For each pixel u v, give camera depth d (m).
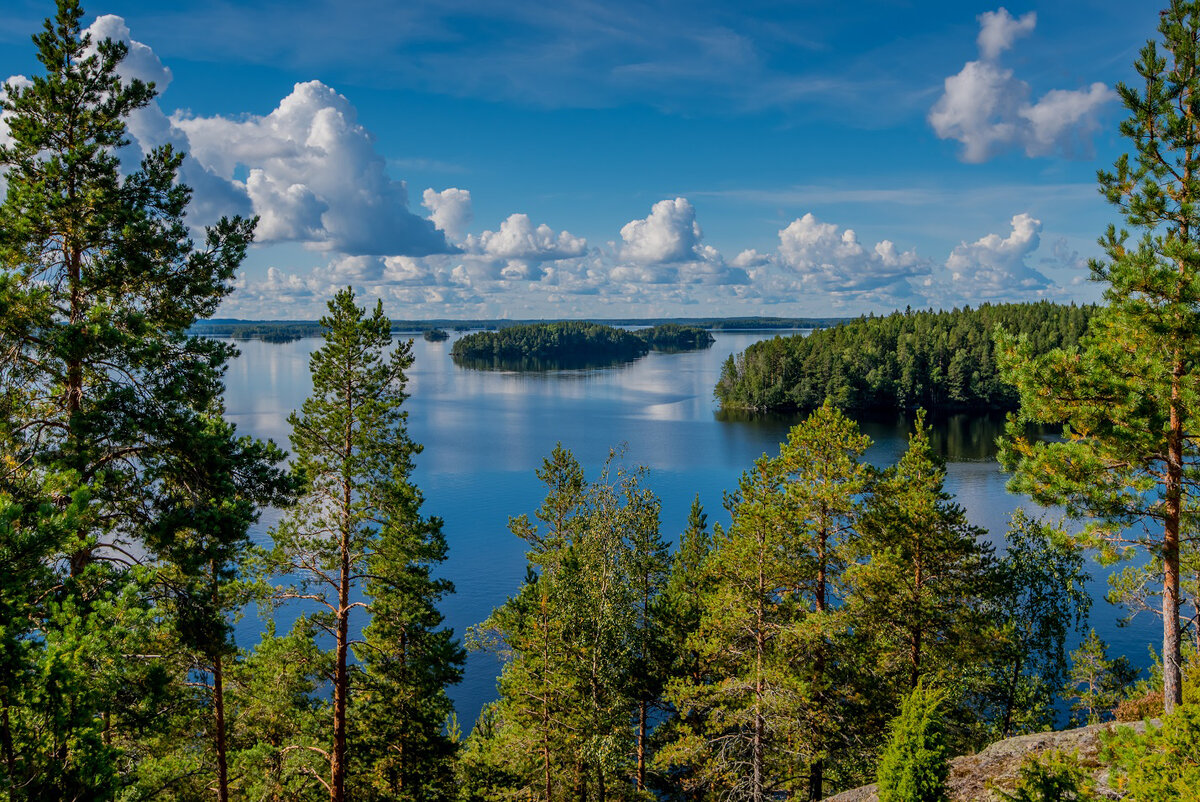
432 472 79.69
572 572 22.45
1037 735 18.20
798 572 20.81
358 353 18.48
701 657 22.52
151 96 14.05
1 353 11.56
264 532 50.25
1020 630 32.81
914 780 13.09
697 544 32.78
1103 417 14.17
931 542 21.20
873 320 181.88
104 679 7.98
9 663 6.80
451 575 50.78
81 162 13.00
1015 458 15.52
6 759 6.76
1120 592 15.58
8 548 7.27
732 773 19.78
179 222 14.30
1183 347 13.20
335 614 18.70
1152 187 13.88
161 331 13.60
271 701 18.45
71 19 13.23
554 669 20.88
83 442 11.36
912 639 21.72
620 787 22.17
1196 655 15.27
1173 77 13.72
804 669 20.67
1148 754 9.30
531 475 77.81
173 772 12.09
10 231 12.02
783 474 22.41
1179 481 13.83
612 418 121.31
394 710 20.58
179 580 12.31
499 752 22.53
